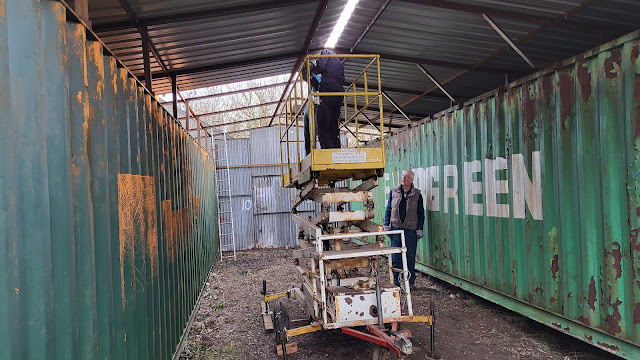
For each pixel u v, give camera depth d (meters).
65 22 1.97
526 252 5.05
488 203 5.89
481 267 6.13
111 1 4.87
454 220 6.98
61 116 1.88
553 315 4.68
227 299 7.77
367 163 4.69
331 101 5.54
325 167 4.63
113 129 2.66
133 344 2.88
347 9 6.70
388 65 9.20
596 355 4.38
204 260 8.91
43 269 1.66
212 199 12.23
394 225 7.14
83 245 2.08
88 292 2.07
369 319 4.04
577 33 6.57
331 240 5.18
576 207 4.28
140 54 6.98
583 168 4.13
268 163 15.03
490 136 5.85
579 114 4.18
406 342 3.35
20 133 1.58
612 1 5.38
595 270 4.03
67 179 1.91
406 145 9.16
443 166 7.41
